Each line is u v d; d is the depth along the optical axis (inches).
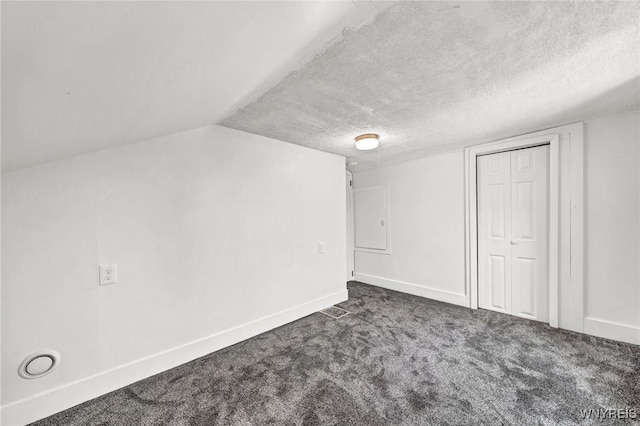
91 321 64.9
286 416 57.0
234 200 92.4
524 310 108.5
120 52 29.0
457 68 55.6
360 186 173.8
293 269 111.4
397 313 116.6
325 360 78.7
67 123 41.9
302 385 67.2
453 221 129.0
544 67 55.7
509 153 111.3
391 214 156.0
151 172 74.4
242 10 29.9
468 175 122.3
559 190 97.1
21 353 56.7
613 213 87.7
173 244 78.2
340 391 64.6
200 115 70.3
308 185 118.6
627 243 85.7
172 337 77.6
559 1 37.1
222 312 88.5
